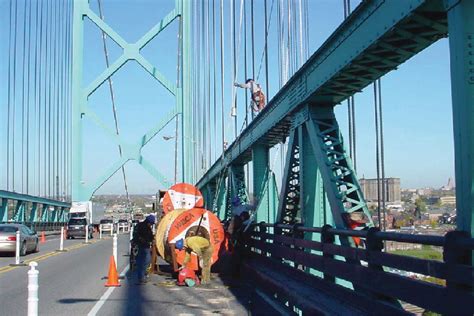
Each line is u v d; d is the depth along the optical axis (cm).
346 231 774
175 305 1075
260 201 1833
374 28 796
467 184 575
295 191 1338
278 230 1239
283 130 1556
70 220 4619
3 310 1022
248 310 1009
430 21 723
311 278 967
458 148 594
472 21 589
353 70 927
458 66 597
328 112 1129
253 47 1933
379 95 1023
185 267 1385
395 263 605
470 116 578
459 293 484
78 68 5128
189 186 1853
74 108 5094
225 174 2762
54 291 1280
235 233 1510
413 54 846
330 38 945
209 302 1106
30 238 2500
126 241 3991
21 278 1538
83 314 984
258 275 1243
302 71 1132
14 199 5212
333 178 1037
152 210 2347
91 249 2917
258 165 1914
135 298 1169
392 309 619
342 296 801
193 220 1467
